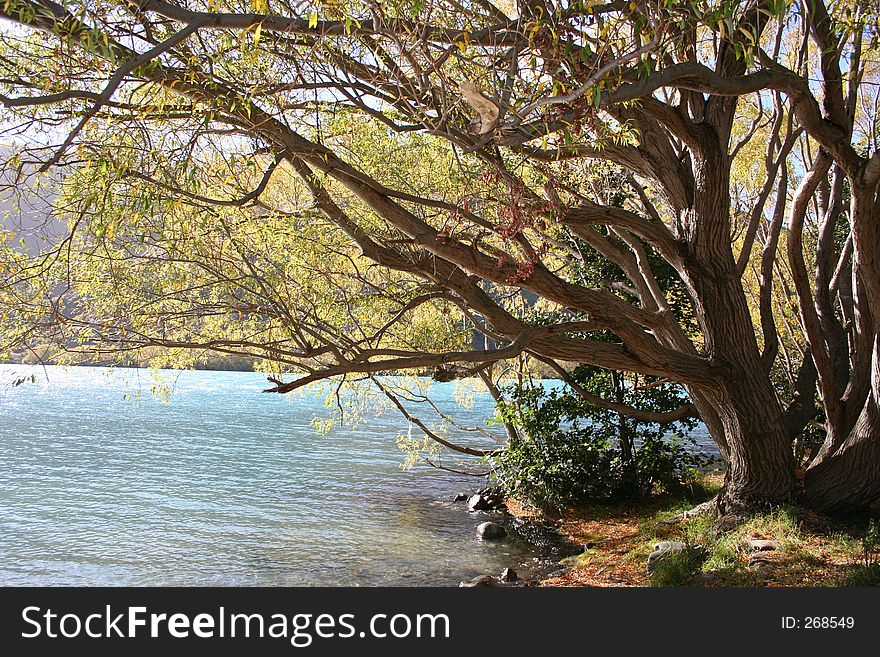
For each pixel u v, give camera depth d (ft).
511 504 53.98
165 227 25.77
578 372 50.42
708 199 33.35
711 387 34.63
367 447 86.84
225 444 86.84
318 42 17.61
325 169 24.75
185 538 45.60
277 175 32.71
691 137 32.68
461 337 51.11
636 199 44.14
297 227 32.50
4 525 48.44
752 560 29.66
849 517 34.40
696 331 50.85
